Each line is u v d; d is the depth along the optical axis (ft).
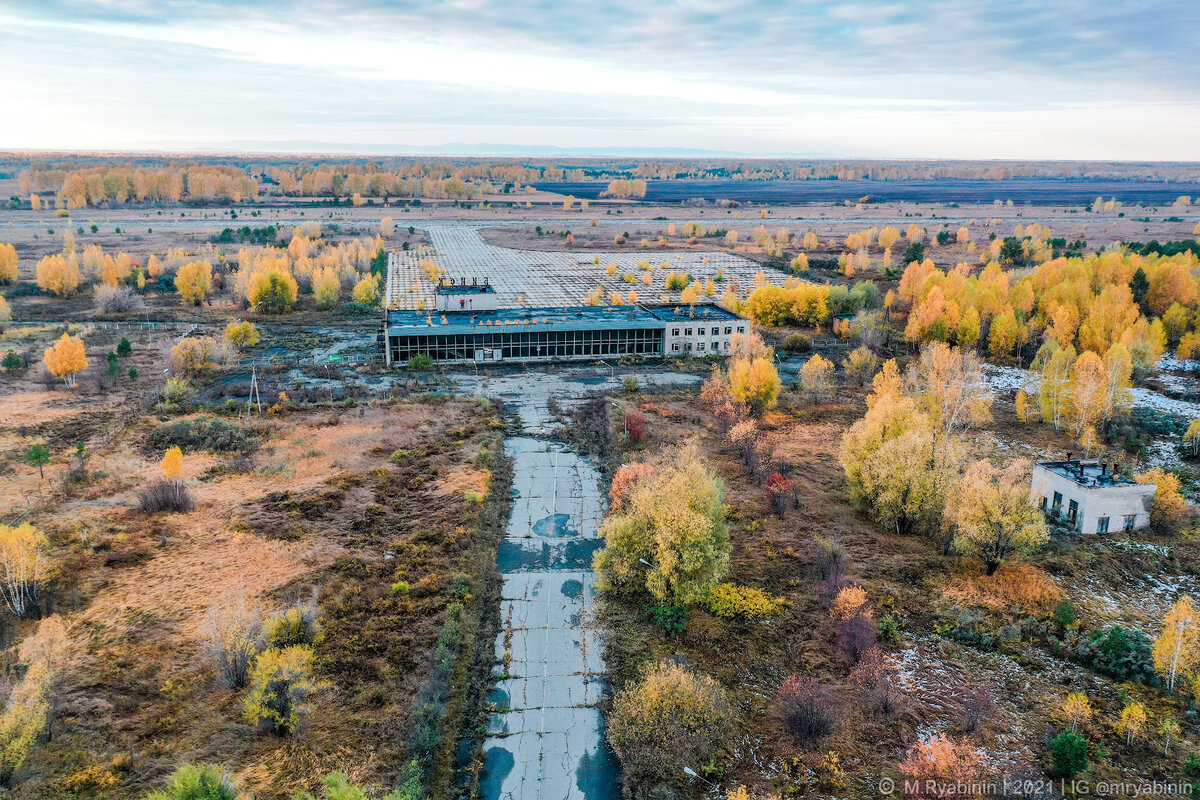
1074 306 512.22
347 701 178.40
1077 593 228.63
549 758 167.43
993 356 511.81
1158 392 431.43
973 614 214.69
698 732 164.86
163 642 195.31
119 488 284.20
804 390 428.56
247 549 243.81
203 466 309.63
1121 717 176.04
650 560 222.28
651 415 385.09
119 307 613.52
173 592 218.18
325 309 653.30
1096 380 355.15
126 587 219.41
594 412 384.06
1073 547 253.03
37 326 552.41
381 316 628.69
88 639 194.90
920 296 602.03
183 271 642.22
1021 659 198.18
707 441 349.00
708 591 216.54
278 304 625.82
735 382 384.68
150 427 350.84
